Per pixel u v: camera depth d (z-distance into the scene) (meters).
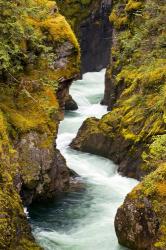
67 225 14.02
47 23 16.05
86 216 14.68
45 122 14.88
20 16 14.06
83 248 12.60
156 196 11.97
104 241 13.02
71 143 21.61
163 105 17.80
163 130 17.20
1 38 13.35
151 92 19.52
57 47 15.89
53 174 15.38
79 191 16.55
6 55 13.05
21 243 11.43
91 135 20.77
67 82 16.34
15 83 14.83
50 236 13.23
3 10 13.44
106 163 19.61
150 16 22.52
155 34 21.64
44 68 15.52
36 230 13.56
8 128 13.71
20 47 14.62
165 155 13.73
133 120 19.23
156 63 20.16
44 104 15.04
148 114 18.70
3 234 10.84
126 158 18.70
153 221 11.81
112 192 16.72
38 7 15.11
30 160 14.21
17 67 14.18
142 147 17.98
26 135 14.21
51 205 15.28
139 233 12.18
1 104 14.20
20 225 11.70
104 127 20.52
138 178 17.73
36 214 14.62
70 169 18.25
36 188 14.67
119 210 12.77
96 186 17.22
